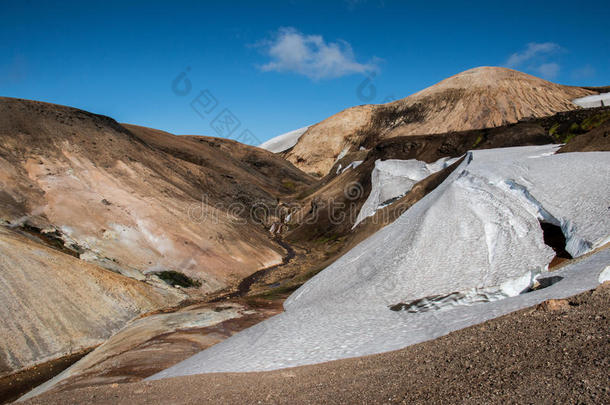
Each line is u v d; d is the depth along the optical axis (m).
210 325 24.64
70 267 31.02
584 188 21.28
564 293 12.02
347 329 16.78
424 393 8.09
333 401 8.86
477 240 21.69
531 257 19.22
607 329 7.85
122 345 22.25
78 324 27.23
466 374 8.32
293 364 13.28
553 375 7.02
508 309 12.53
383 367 10.62
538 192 22.30
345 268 27.70
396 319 16.94
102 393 11.77
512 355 8.38
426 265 21.44
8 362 22.55
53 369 23.00
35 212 40.44
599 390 6.07
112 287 32.22
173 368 16.25
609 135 30.69
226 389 11.13
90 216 43.12
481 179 25.52
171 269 41.72
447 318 14.68
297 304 26.36
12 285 26.27
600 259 14.71
